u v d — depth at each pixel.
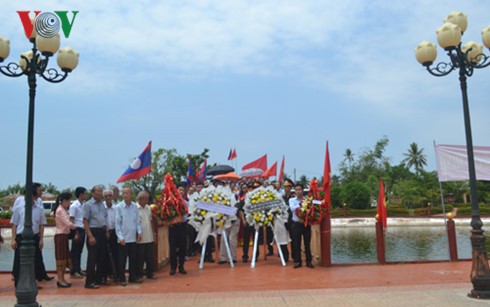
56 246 8.80
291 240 11.27
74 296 7.70
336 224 38.12
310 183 10.81
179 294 7.71
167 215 9.81
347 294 7.34
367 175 77.88
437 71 7.87
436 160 11.18
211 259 11.80
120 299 7.38
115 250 9.16
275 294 7.49
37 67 7.07
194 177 19.78
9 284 9.38
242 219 11.91
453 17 7.94
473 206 7.29
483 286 6.93
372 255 15.55
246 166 20.84
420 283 8.25
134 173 11.22
